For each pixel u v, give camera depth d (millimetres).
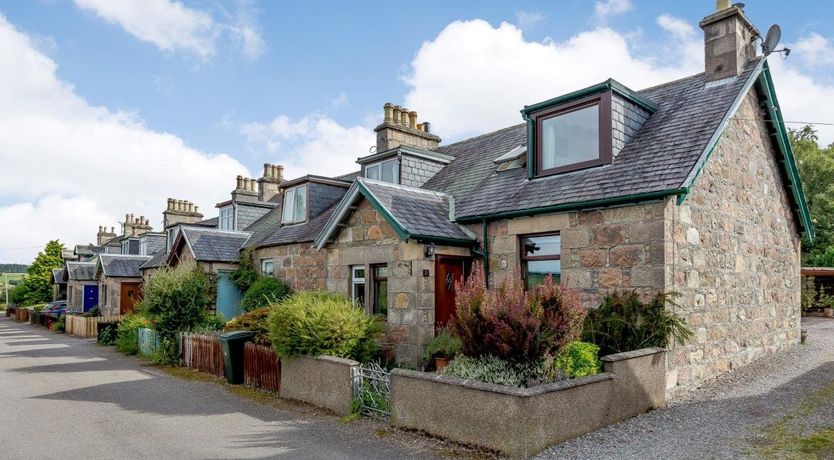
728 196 10953
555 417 6598
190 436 7801
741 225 11414
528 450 6211
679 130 10500
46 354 18078
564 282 9367
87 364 15469
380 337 11188
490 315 7422
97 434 7969
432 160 16984
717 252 10406
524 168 12859
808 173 27547
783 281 13367
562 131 11773
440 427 7191
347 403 8727
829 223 25766
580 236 10102
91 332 25750
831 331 16344
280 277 18453
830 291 22797
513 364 7383
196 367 13930
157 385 11867
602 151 10820
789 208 14031
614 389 7480
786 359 11703
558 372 7496
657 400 8297
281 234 19094
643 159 10180
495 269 11602
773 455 6168
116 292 29531
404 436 7430
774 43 11477
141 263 30875
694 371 9406
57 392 11172
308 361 9688
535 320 7133
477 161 15781
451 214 12570
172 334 15383
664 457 6180
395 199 12102
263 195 27266
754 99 12328
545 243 10977
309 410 9180
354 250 12844
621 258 9445
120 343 18719
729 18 11414
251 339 12000
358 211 12828
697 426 7297
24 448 7344
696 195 9875
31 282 48750
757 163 12359
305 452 6938
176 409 9516
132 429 8211
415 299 11148
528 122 12203
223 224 26500
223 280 19859
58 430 8211
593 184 10258
